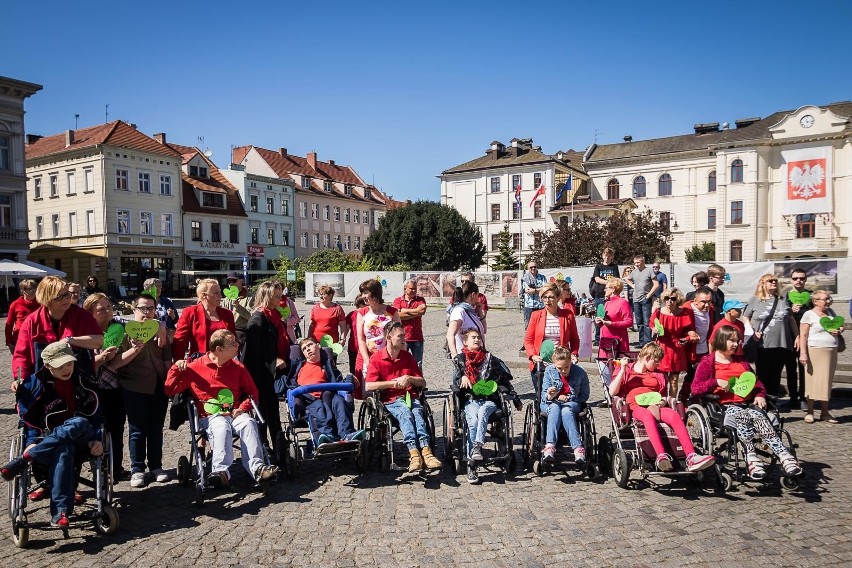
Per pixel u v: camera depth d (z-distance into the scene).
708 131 63.53
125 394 6.11
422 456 6.05
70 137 48.09
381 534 4.88
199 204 54.25
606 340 8.04
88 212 47.03
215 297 6.43
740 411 5.92
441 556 4.48
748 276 20.56
